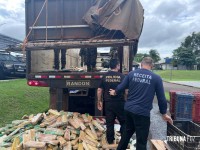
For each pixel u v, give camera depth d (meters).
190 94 6.96
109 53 8.06
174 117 7.02
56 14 6.77
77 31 6.75
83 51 7.47
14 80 13.79
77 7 6.72
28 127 4.96
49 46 6.29
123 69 6.87
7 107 7.38
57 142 4.11
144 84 3.91
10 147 4.16
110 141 4.79
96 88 6.43
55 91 6.75
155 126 6.75
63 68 7.91
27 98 9.01
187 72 55.69
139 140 3.93
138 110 3.86
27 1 6.81
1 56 14.52
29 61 6.82
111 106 4.78
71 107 7.51
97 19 6.45
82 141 4.53
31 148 3.83
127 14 6.37
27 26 6.85
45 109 8.32
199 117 6.84
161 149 3.94
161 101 3.88
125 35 6.34
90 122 5.53
